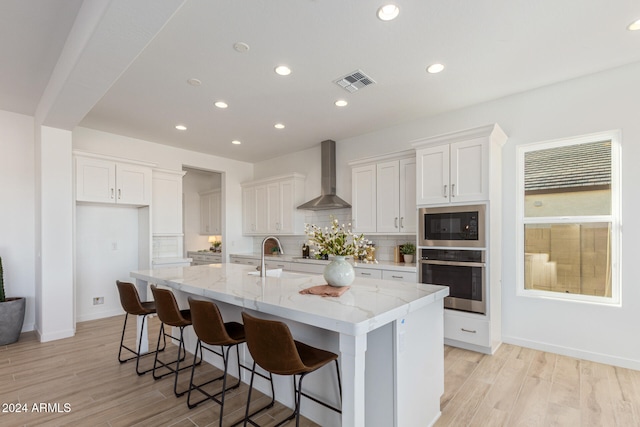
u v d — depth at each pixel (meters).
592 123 2.95
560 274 3.17
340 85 3.12
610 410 2.13
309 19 2.14
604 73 2.90
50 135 3.53
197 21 2.15
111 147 4.58
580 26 2.23
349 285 2.23
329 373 1.98
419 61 2.70
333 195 4.96
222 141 5.00
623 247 2.79
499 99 3.47
